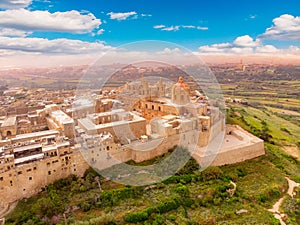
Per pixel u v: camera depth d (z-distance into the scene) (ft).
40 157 167.84
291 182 197.98
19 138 199.52
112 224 134.92
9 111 329.93
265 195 172.35
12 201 159.22
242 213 154.51
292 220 151.53
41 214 144.25
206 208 158.51
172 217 144.77
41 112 279.69
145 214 143.23
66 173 177.37
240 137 242.17
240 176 198.39
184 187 169.27
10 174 156.35
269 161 228.84
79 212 147.74
